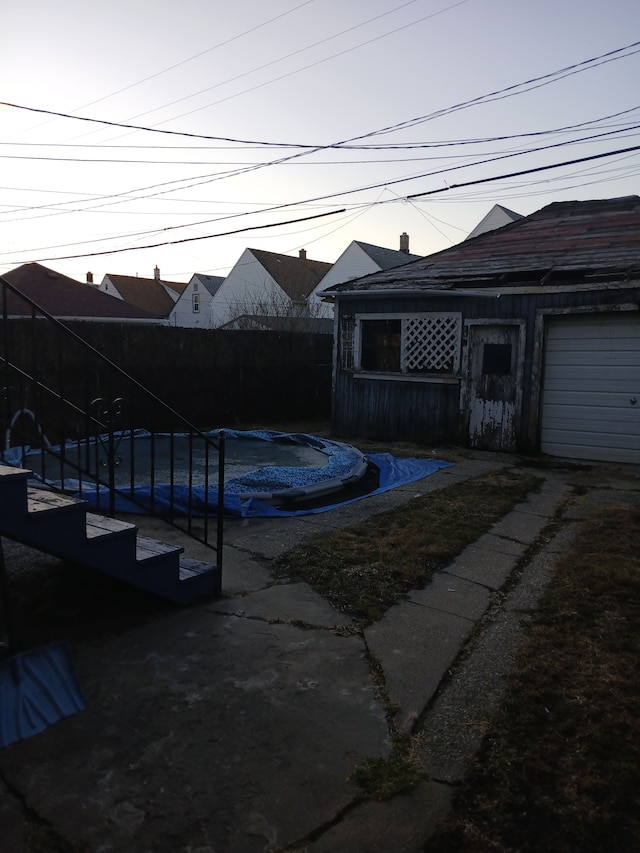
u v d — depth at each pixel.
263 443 9.48
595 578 3.99
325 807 2.11
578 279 8.30
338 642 3.27
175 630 3.39
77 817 2.05
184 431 10.94
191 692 2.79
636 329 7.89
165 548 3.68
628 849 1.91
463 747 2.40
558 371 8.55
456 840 1.95
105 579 4.04
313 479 6.73
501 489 6.61
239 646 3.22
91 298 19.48
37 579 4.05
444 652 3.16
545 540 4.98
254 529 5.23
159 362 10.45
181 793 2.17
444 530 5.13
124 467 7.26
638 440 8.01
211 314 37.84
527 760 2.30
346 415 10.67
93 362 9.45
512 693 2.74
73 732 2.50
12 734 2.46
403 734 2.50
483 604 3.75
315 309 32.25
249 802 2.13
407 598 3.84
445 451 9.07
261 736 2.49
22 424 8.36
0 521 2.77
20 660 2.79
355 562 4.40
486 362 9.07
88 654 3.11
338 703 2.72
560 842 1.94
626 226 9.91
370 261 32.09
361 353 10.50
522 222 11.87
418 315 9.67
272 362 12.54
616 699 2.66
